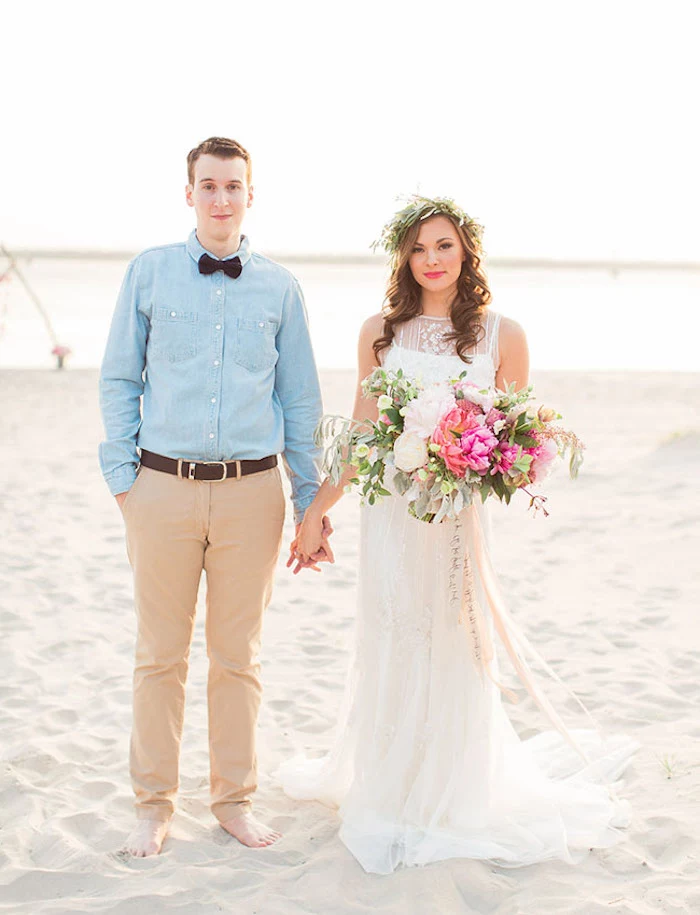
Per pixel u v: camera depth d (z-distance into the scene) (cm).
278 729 409
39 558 657
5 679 455
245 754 324
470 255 313
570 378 1698
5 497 828
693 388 1562
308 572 638
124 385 318
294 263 10038
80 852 304
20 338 2428
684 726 401
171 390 306
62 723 411
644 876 292
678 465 951
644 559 663
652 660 479
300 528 332
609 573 633
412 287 319
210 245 311
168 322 306
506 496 291
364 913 273
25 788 349
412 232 306
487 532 320
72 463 982
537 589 602
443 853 299
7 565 639
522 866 299
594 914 270
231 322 308
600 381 1658
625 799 340
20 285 4534
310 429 332
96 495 848
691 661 473
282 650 500
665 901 275
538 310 3766
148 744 317
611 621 540
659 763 367
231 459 308
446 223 305
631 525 752
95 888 287
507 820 313
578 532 736
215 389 305
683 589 595
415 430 285
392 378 305
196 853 306
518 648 330
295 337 325
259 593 319
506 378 321
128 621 540
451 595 312
